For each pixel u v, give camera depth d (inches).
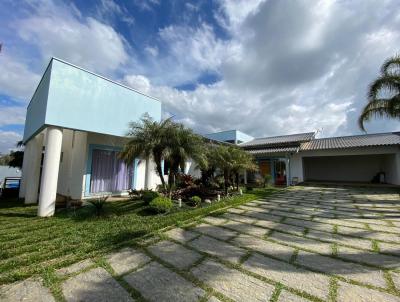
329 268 131.7
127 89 385.7
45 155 279.6
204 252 157.8
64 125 292.0
